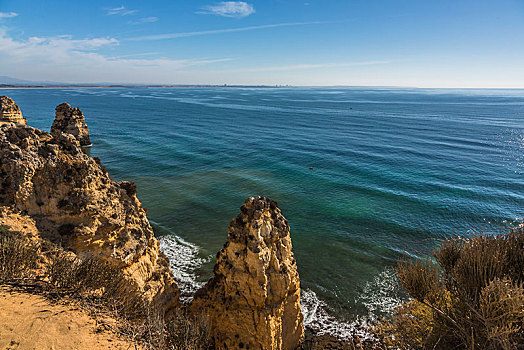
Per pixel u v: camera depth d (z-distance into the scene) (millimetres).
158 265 13836
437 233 34719
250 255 11734
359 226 35938
